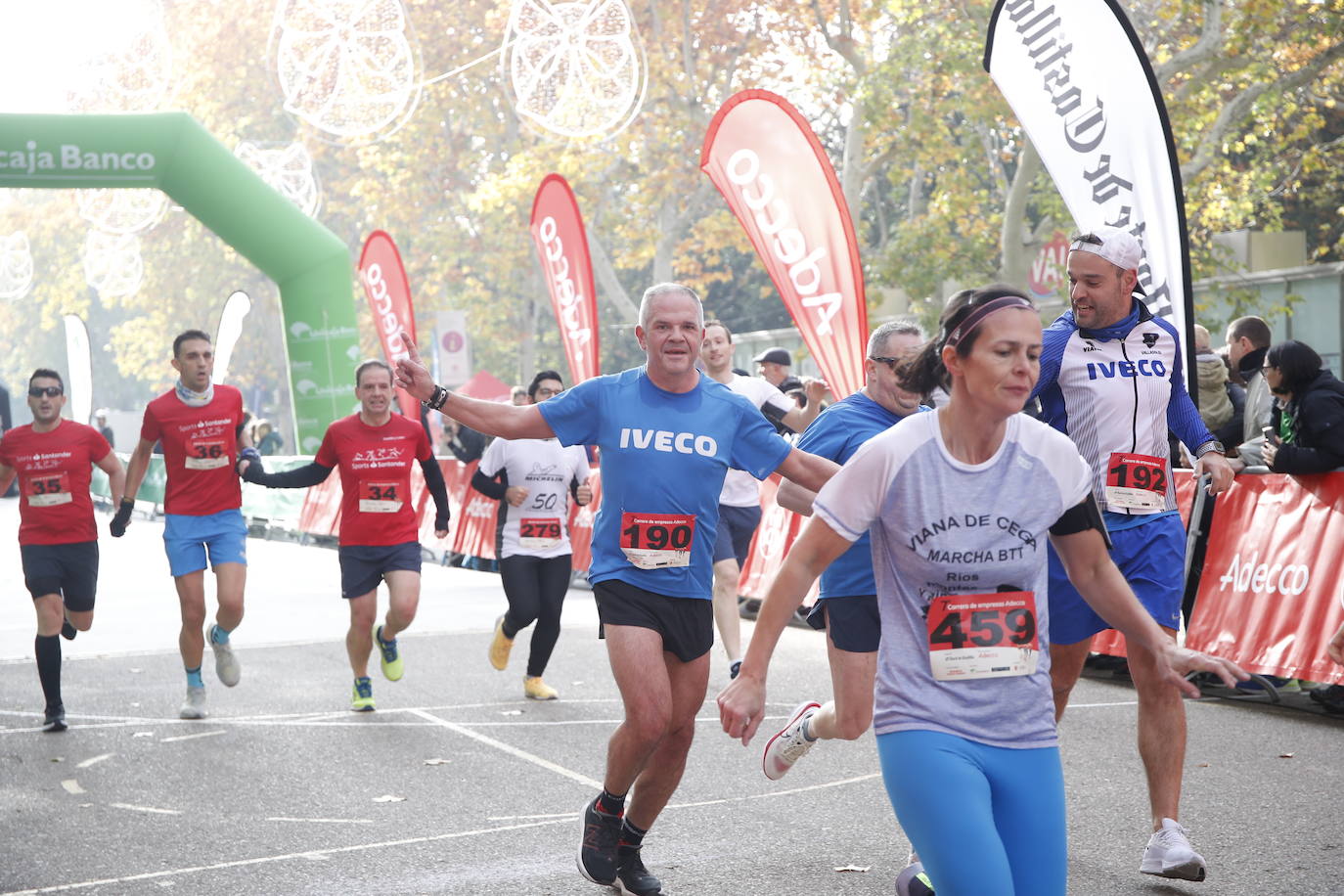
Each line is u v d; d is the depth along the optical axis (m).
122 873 5.04
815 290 10.08
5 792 6.34
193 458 7.99
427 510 18.44
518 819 5.72
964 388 3.03
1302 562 7.67
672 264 34.59
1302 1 22.16
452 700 8.52
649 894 4.59
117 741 7.41
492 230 37.75
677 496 4.48
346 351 21.48
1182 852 4.55
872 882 4.75
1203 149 24.20
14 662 10.31
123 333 57.00
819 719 5.01
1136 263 4.95
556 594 8.50
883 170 35.59
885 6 27.56
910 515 3.06
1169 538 4.98
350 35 21.55
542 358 47.19
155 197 43.94
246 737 7.50
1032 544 3.08
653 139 32.53
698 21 31.53
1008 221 26.34
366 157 38.44
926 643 3.07
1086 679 8.74
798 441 5.21
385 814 5.83
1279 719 7.39
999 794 3.02
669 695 4.41
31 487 7.91
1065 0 8.13
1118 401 4.98
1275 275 26.75
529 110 24.30
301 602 13.84
